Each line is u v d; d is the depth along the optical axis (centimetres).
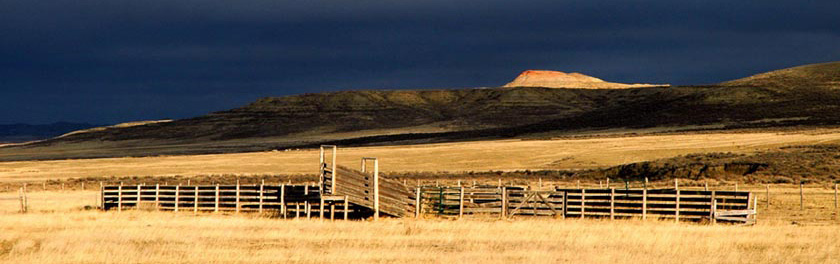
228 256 7356
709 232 9206
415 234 9169
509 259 7131
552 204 11894
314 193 12681
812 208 13362
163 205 13912
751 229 9562
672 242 8162
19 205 15025
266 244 8344
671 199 11388
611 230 9438
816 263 6906
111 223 10669
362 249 7794
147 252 7600
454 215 12119
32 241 8475
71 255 7338
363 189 11569
